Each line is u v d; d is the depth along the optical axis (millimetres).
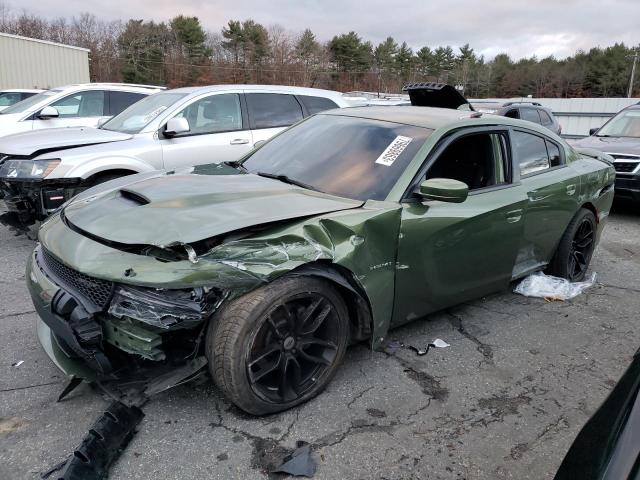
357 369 3217
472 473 2410
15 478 2246
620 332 3951
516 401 2988
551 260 4660
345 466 2402
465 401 2961
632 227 7641
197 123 6355
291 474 2328
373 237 2865
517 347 3625
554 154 4496
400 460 2463
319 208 2803
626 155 7945
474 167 3672
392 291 3041
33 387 2906
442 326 3883
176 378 2533
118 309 2352
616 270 5527
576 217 4652
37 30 51781
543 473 2432
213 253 2389
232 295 2449
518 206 3789
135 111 6656
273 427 2641
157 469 2332
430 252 3189
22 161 5215
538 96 79312
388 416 2779
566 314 4223
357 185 3240
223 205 2705
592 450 1366
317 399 2887
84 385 2916
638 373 1520
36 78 20984
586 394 3096
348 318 2930
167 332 2479
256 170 3721
